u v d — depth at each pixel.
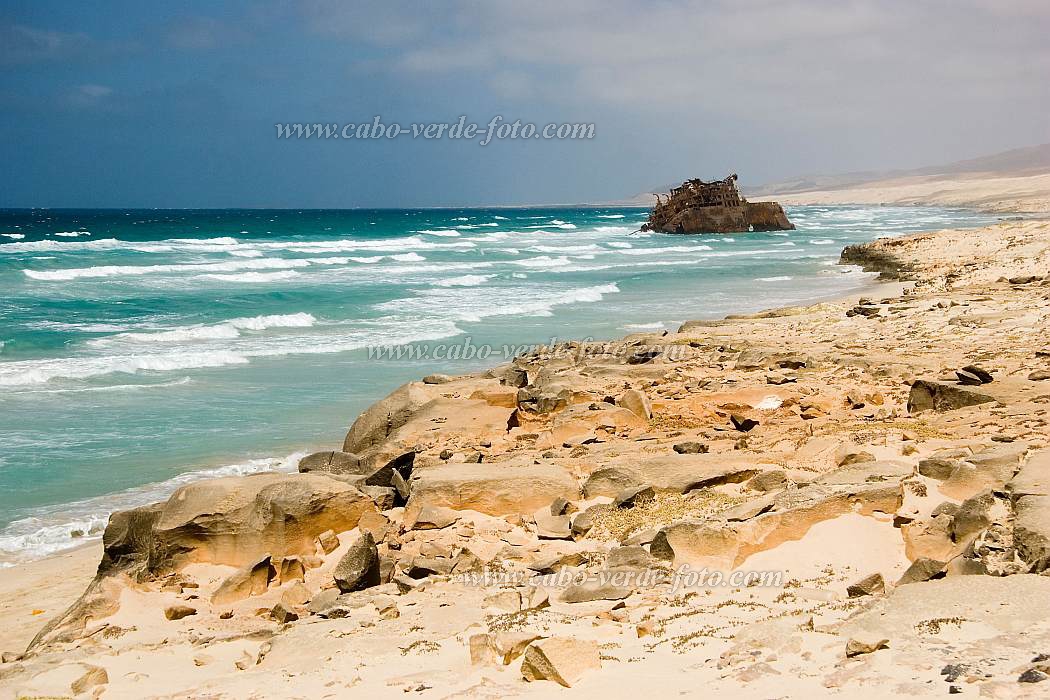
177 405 27.25
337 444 23.39
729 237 108.31
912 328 32.09
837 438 17.14
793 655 8.09
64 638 11.69
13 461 21.66
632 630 9.77
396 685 8.55
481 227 146.12
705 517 13.16
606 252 85.50
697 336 33.84
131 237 107.12
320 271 65.38
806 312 38.78
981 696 6.50
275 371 32.22
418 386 23.52
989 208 163.38
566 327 41.09
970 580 9.31
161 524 13.86
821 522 12.45
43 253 71.88
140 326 40.28
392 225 155.38
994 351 26.02
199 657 10.41
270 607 12.59
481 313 45.00
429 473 15.75
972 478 13.19
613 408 21.20
